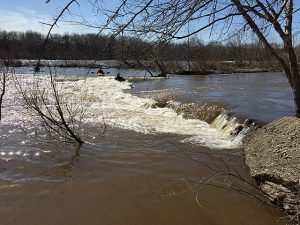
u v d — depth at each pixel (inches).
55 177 309.1
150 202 267.0
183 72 1428.4
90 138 434.3
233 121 467.2
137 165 342.0
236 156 368.5
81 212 252.5
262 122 427.2
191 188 287.4
